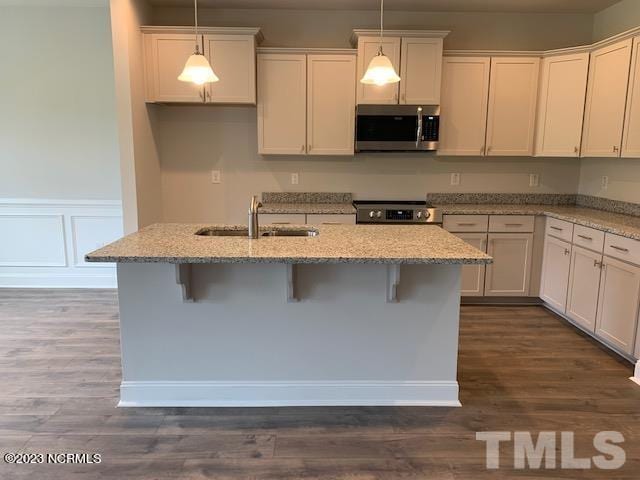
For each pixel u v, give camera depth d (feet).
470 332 11.94
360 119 13.66
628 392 8.96
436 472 6.73
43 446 7.23
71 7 14.44
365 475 6.66
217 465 6.83
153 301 8.13
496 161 15.28
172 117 14.94
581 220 11.57
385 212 13.47
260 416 8.09
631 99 11.35
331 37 14.56
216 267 8.01
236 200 15.40
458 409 8.34
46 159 15.20
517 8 14.05
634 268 9.70
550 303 13.23
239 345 8.29
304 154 14.28
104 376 9.46
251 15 14.38
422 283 8.14
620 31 13.38
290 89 13.78
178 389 8.39
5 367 9.85
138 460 6.92
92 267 15.76
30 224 15.51
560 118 13.55
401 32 13.28
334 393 8.45
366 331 8.28
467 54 13.73
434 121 13.67
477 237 13.61
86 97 14.90
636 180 12.51
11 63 14.71
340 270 8.05
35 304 13.97
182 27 13.05
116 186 15.35
